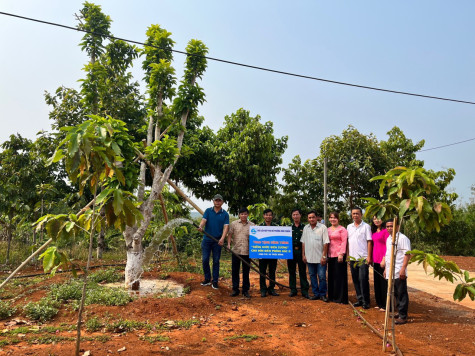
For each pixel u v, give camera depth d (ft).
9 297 22.95
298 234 25.53
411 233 62.59
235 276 25.11
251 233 24.94
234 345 15.52
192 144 48.37
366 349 15.11
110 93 45.06
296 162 53.47
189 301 21.49
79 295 21.94
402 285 19.60
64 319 18.76
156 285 26.71
